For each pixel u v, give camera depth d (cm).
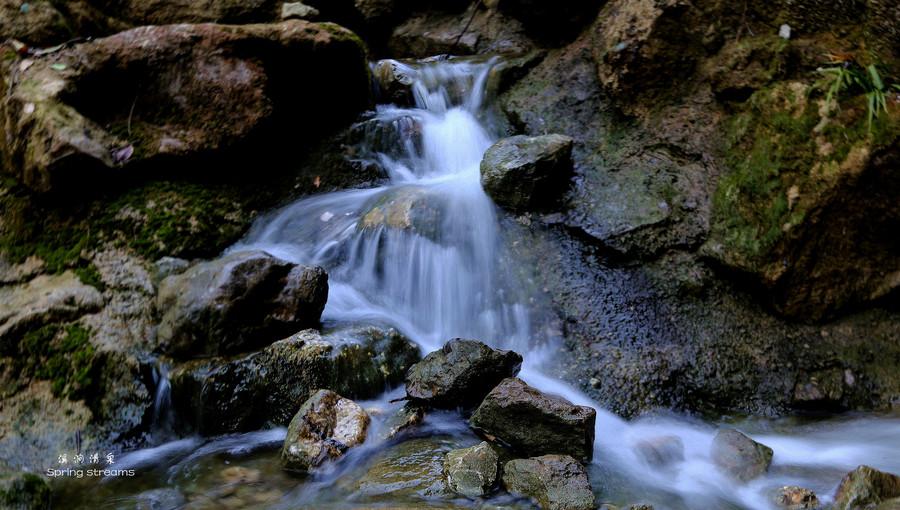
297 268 246
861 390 248
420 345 260
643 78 308
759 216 265
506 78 356
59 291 247
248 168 309
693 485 209
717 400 246
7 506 186
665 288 270
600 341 258
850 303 264
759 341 258
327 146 327
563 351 257
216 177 302
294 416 221
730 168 281
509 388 218
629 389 245
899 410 243
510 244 285
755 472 211
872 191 256
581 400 242
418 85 363
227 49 300
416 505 191
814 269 261
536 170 288
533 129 331
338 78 332
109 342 238
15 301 245
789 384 249
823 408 246
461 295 276
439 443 216
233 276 235
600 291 270
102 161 272
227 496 200
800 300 261
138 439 227
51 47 298
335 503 194
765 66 285
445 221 286
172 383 228
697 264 273
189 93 296
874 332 261
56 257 260
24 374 230
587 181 300
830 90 264
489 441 218
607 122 317
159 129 292
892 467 216
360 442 214
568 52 353
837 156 256
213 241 285
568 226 287
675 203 283
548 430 212
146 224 275
